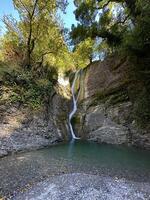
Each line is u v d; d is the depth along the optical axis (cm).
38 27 2547
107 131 2114
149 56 2009
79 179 1048
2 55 2523
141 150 1794
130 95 2070
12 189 970
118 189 980
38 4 2491
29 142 1684
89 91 2505
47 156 1467
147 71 1928
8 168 1197
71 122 2417
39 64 2662
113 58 2372
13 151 1502
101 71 2458
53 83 2695
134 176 1185
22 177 1088
